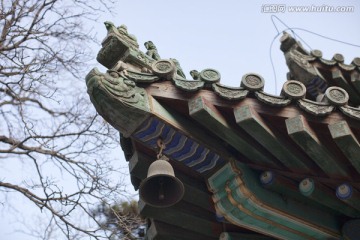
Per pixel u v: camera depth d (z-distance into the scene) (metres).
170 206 4.90
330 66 6.86
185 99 4.19
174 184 4.42
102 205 10.00
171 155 4.53
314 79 6.81
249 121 4.02
